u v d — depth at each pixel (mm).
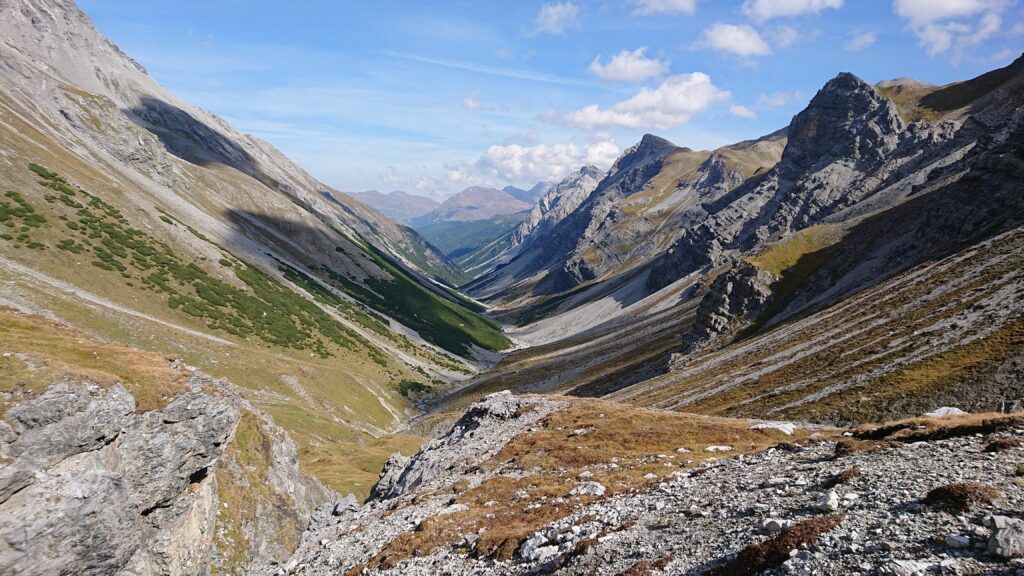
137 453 29766
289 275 167000
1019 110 152000
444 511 33469
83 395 26875
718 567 15406
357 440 91062
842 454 24422
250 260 156125
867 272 117688
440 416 117000
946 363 58156
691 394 88438
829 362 75125
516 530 26281
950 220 106938
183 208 159750
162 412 31594
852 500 17219
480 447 51688
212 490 38094
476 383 159875
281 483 49969
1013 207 94750
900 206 143375
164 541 31656
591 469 37125
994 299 66688
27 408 24641
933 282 84188
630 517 23203
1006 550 11109
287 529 46062
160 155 174250
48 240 92125
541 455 43031
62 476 25141
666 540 19109
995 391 48906
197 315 104688
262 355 101188
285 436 56625
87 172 124625
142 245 111688
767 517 18156
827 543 14109
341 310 169875
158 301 99938
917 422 26359
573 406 58562
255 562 40219
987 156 110438
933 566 11547
